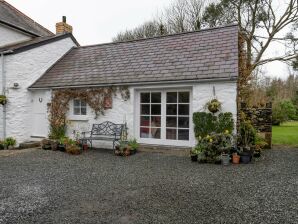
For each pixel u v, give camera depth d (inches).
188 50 383.6
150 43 444.1
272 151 352.2
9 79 426.3
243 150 287.1
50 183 212.2
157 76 352.2
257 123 376.8
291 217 140.7
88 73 421.1
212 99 316.8
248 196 174.9
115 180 218.5
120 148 331.9
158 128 366.9
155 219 141.1
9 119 430.9
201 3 946.7
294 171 239.3
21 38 534.0
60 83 419.8
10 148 413.1
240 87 361.4
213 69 323.9
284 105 916.0
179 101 352.2
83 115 408.5
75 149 343.0
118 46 475.2
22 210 155.9
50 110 428.1
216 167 258.8
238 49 361.7
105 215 147.3
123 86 373.4
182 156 315.0
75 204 164.7
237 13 716.0
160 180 216.4
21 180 221.8
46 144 385.4
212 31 403.5
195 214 147.0
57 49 497.7
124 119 374.3
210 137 286.2
